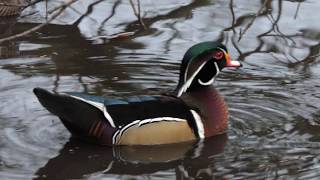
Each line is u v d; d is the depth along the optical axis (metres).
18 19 18.14
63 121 11.82
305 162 11.33
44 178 10.85
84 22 17.81
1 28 17.53
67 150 11.73
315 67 15.40
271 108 13.41
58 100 11.36
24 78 14.47
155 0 19.23
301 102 13.66
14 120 12.72
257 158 11.50
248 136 12.30
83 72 14.89
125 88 14.13
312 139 12.16
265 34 17.09
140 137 11.83
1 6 18.11
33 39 16.77
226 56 12.66
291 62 15.64
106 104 11.80
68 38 16.81
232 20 17.86
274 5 18.80
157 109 11.91
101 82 14.40
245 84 14.50
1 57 15.62
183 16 18.14
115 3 19.06
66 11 18.45
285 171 11.03
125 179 10.91
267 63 15.59
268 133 12.41
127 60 15.55
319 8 18.59
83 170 11.19
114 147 11.88
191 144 12.02
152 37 16.84
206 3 18.98
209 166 11.29
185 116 12.02
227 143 12.06
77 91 13.87
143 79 14.62
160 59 15.62
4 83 14.18
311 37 16.94
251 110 13.33
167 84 14.38
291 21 17.84
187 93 12.39
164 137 11.90
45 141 12.02
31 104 13.33
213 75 12.54
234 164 11.34
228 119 12.59
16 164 11.22
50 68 15.05
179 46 16.31
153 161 11.47
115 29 17.33
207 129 12.17
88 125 11.70
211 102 12.34
